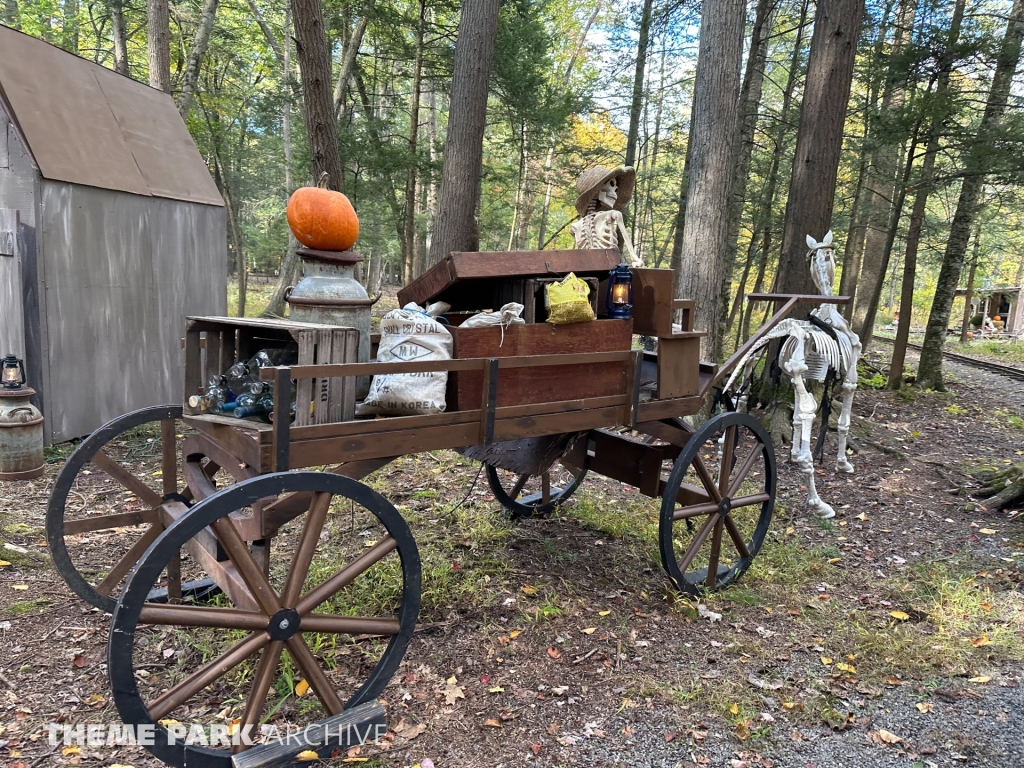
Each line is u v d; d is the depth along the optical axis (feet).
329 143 22.89
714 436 11.69
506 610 11.31
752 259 46.88
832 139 23.90
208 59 55.83
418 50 44.21
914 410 31.30
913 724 8.91
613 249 10.43
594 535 14.85
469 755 7.92
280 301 47.55
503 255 9.03
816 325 17.60
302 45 21.74
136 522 10.23
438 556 13.09
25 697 8.38
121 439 20.11
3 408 16.06
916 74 30.89
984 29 31.68
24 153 17.71
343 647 9.94
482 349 8.74
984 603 12.28
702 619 11.45
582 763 7.88
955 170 32.96
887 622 11.71
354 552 13.00
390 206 48.80
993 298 95.86
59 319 18.54
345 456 7.63
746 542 14.74
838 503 17.97
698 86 22.29
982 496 18.43
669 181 64.18
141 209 21.26
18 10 53.11
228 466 8.55
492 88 45.80
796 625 11.49
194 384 8.68
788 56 57.31
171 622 6.49
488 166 58.54
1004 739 8.63
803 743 8.45
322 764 7.60
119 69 45.03
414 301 9.35
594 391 10.16
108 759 7.45
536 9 48.39
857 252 44.93
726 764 7.98
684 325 11.75
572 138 57.00
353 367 7.50
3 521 13.46
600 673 9.72
